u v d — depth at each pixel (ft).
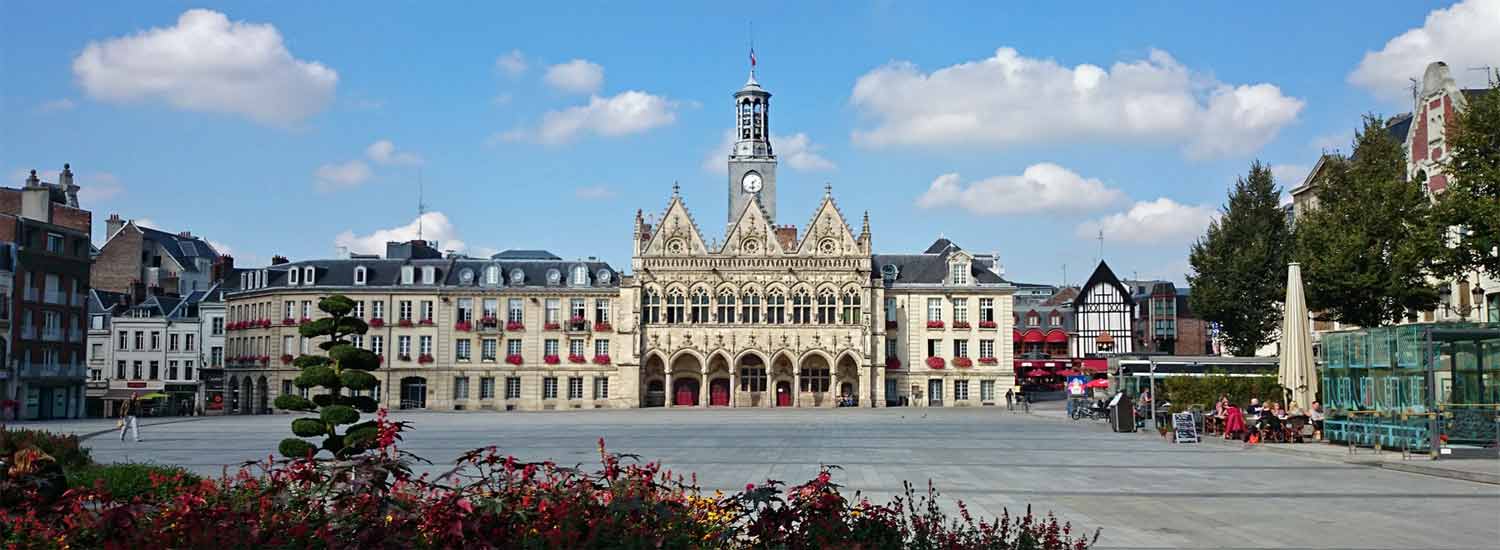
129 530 37.37
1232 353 222.89
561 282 330.34
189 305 380.17
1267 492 83.76
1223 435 149.89
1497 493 82.23
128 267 406.21
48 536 40.68
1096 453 125.39
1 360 257.75
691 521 42.27
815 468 104.32
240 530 35.94
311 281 330.34
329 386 107.24
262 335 336.49
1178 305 411.75
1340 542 60.13
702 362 321.52
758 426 196.44
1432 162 177.37
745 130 353.72
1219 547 58.85
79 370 287.28
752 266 324.80
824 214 326.85
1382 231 151.43
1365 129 160.35
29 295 269.64
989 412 276.00
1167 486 88.43
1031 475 98.17
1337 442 132.57
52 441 88.79
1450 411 115.96
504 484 42.45
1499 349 116.16
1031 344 413.18
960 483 91.20
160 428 198.08
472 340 327.26
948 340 330.54
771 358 322.14
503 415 265.13
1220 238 219.61
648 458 116.57
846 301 324.19
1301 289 138.00
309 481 41.16
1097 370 394.93
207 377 360.28
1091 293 404.16
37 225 274.77
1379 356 117.29
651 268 325.01
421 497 40.65
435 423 212.64
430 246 367.25
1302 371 135.85
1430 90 178.29
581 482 42.27
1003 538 43.47
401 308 328.29
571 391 326.85
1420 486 87.45
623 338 324.19
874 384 322.55
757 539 42.39
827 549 38.99
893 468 105.09
